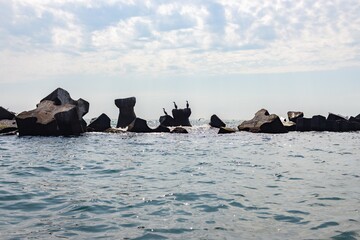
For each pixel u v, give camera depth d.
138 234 6.59
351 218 7.42
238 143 26.55
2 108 37.50
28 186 10.84
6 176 12.66
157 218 7.60
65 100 34.69
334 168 14.55
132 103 46.72
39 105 33.50
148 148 23.14
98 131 38.44
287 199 9.20
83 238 6.33
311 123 41.00
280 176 12.69
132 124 38.22
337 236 6.36
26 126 30.12
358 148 22.91
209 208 8.39
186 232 6.71
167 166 15.38
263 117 39.28
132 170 14.27
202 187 10.81
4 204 8.60
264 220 7.42
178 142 27.41
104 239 6.30
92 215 7.78
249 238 6.37
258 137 32.06
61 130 30.97
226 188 10.64
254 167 14.93
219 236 6.49
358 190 10.15
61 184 11.27
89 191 10.21
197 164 15.94
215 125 48.53
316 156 18.75
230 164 15.88
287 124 41.84
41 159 17.41
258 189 10.46
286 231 6.71
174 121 50.03
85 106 36.16
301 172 13.55
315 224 7.07
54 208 8.31
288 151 21.19
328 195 9.55
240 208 8.38
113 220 7.44
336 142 27.22
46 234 6.49
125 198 9.37
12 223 7.13
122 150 21.89
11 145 23.80
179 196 9.62
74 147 23.19
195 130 42.66
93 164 15.91
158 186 11.00
